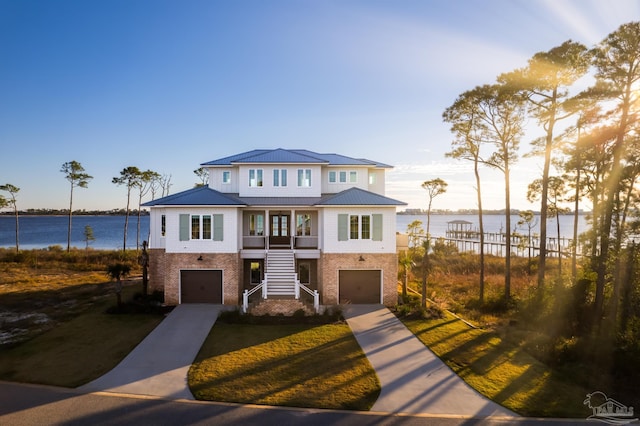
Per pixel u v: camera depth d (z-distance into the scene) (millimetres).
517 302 25078
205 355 16641
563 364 16562
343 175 30656
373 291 25922
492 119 27609
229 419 11508
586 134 23875
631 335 18062
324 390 13547
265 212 28594
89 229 66188
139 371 14992
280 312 22844
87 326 20719
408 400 12984
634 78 20250
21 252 50125
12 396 12867
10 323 21453
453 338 19406
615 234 20469
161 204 24953
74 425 11055
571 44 23047
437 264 45125
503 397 13367
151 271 28656
